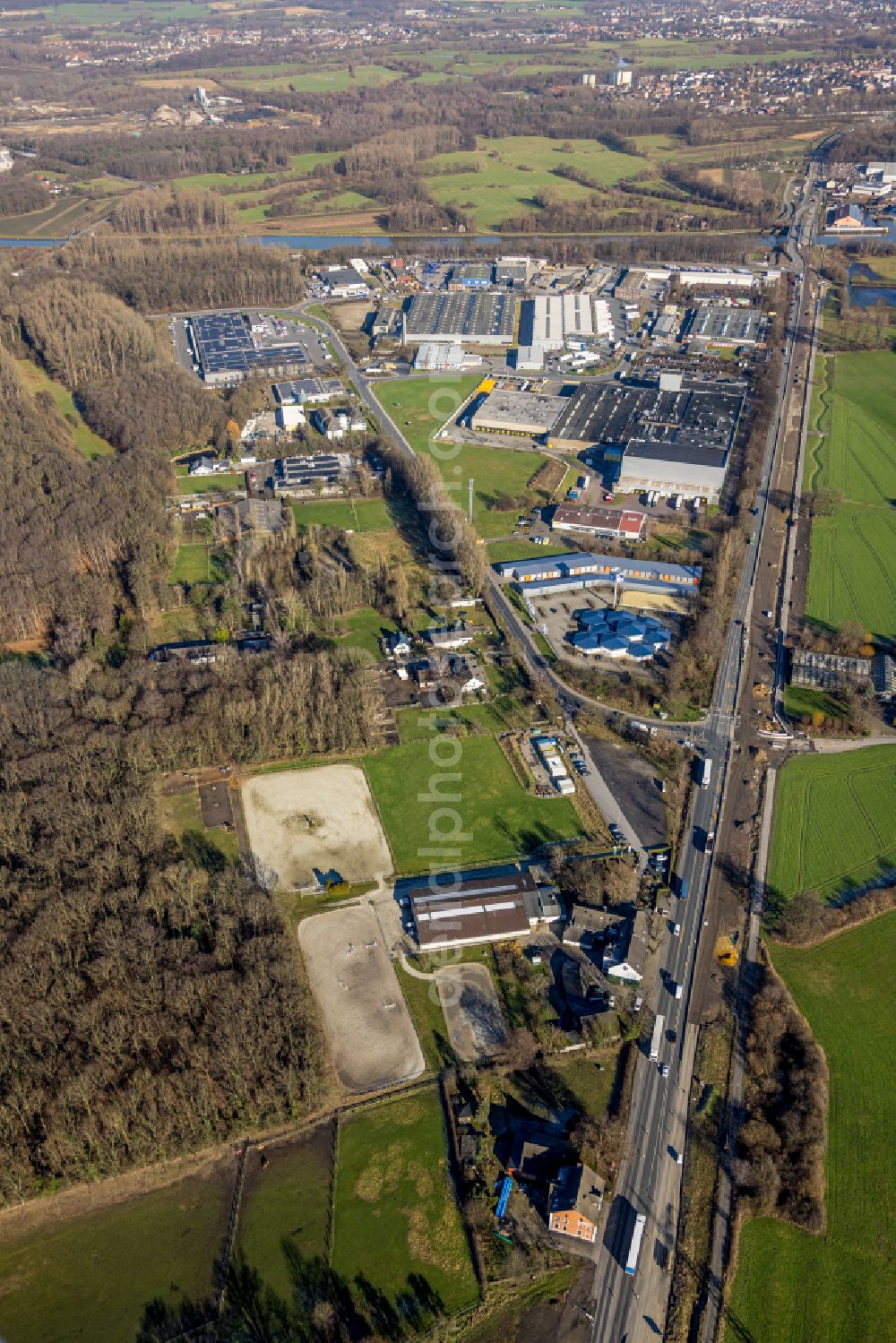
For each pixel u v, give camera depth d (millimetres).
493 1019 150375
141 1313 115812
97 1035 138500
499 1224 123250
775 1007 148875
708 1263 118750
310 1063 138875
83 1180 129000
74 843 173875
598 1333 112188
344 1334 112312
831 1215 123375
